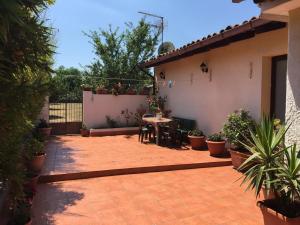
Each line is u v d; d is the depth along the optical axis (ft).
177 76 35.91
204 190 17.16
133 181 18.93
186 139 31.86
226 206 14.80
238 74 24.67
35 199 15.53
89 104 39.04
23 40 8.57
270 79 22.17
